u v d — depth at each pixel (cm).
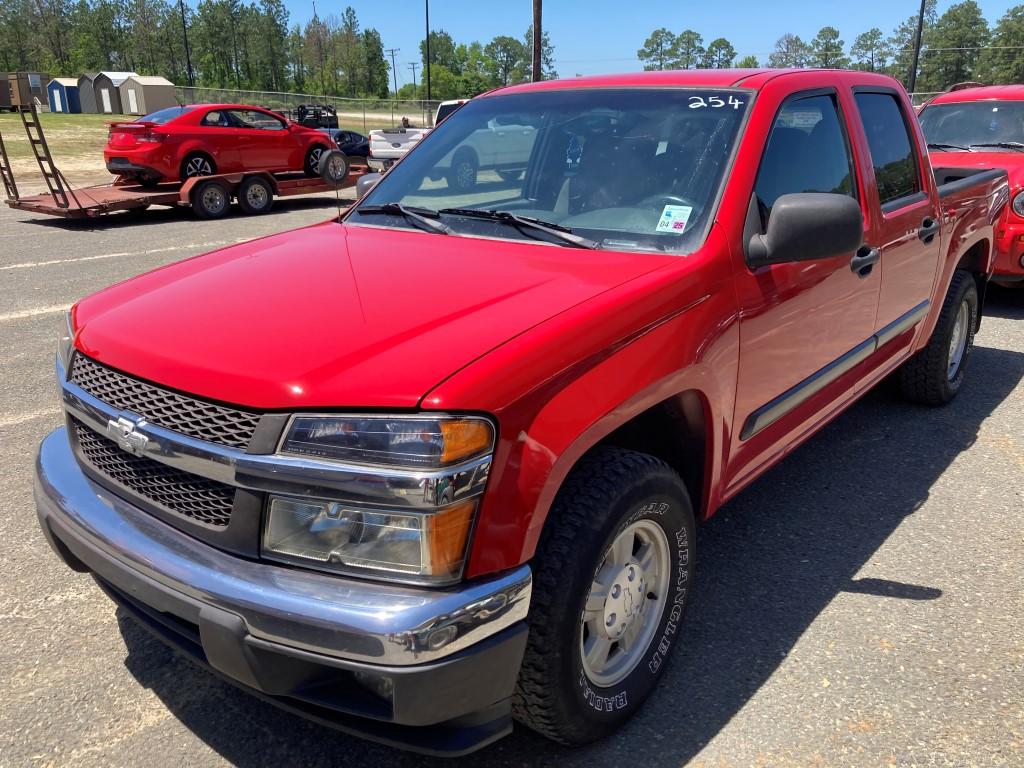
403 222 324
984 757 243
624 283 245
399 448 187
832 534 374
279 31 12425
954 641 297
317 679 202
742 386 285
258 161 1569
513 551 199
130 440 217
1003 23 11894
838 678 277
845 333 355
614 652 252
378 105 5897
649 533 253
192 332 225
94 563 225
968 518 388
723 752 246
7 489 405
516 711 227
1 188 1797
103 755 244
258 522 198
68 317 272
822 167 338
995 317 750
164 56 11794
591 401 216
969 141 812
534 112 345
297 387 194
